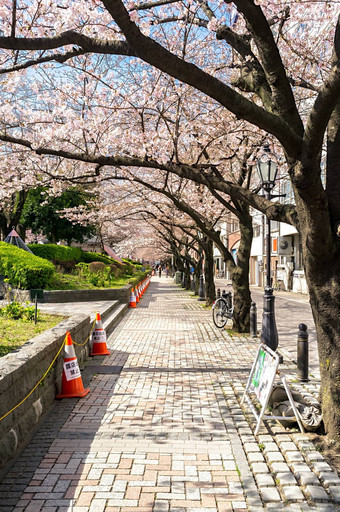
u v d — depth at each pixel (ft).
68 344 20.90
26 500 11.57
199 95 30.96
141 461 13.89
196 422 17.34
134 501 11.56
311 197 13.21
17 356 15.75
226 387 22.26
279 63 14.03
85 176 26.71
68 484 12.41
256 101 33.88
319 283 14.89
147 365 27.22
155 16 26.17
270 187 33.86
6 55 21.33
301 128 15.01
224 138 33.19
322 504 11.37
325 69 30.17
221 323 44.21
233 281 40.45
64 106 25.90
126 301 65.21
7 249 60.34
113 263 110.63
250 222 39.45
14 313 28.35
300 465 13.28
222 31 19.90
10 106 26.23
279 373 16.34
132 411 18.62
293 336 39.22
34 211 92.22
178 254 120.88
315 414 15.99
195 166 24.41
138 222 90.89
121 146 27.07
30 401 15.75
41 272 58.18
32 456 14.20
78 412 18.44
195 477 12.87
